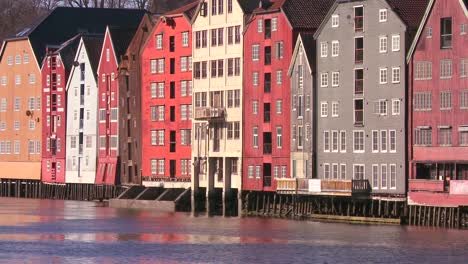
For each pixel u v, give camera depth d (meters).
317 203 168.50
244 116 186.25
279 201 176.12
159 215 183.00
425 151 156.88
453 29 154.00
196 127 197.12
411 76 158.88
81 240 142.25
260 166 182.38
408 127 159.00
